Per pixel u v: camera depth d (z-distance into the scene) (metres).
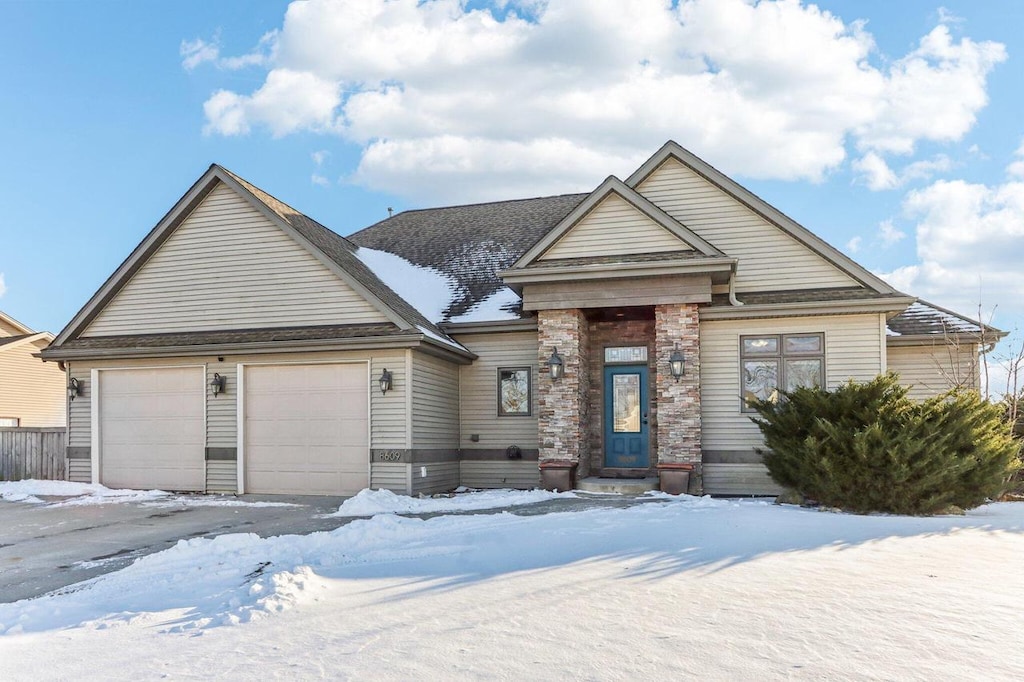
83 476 17.84
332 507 13.98
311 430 16.25
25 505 14.88
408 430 15.48
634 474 17.19
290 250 16.98
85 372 18.00
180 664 4.90
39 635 5.82
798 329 15.65
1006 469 12.00
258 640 5.36
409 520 10.83
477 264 20.55
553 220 21.86
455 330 18.05
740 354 15.91
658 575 7.09
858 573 7.11
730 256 15.50
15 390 28.06
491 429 18.06
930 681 4.33
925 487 11.45
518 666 4.68
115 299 18.23
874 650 4.89
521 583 6.91
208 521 12.40
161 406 17.39
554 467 15.90
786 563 7.55
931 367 17.39
